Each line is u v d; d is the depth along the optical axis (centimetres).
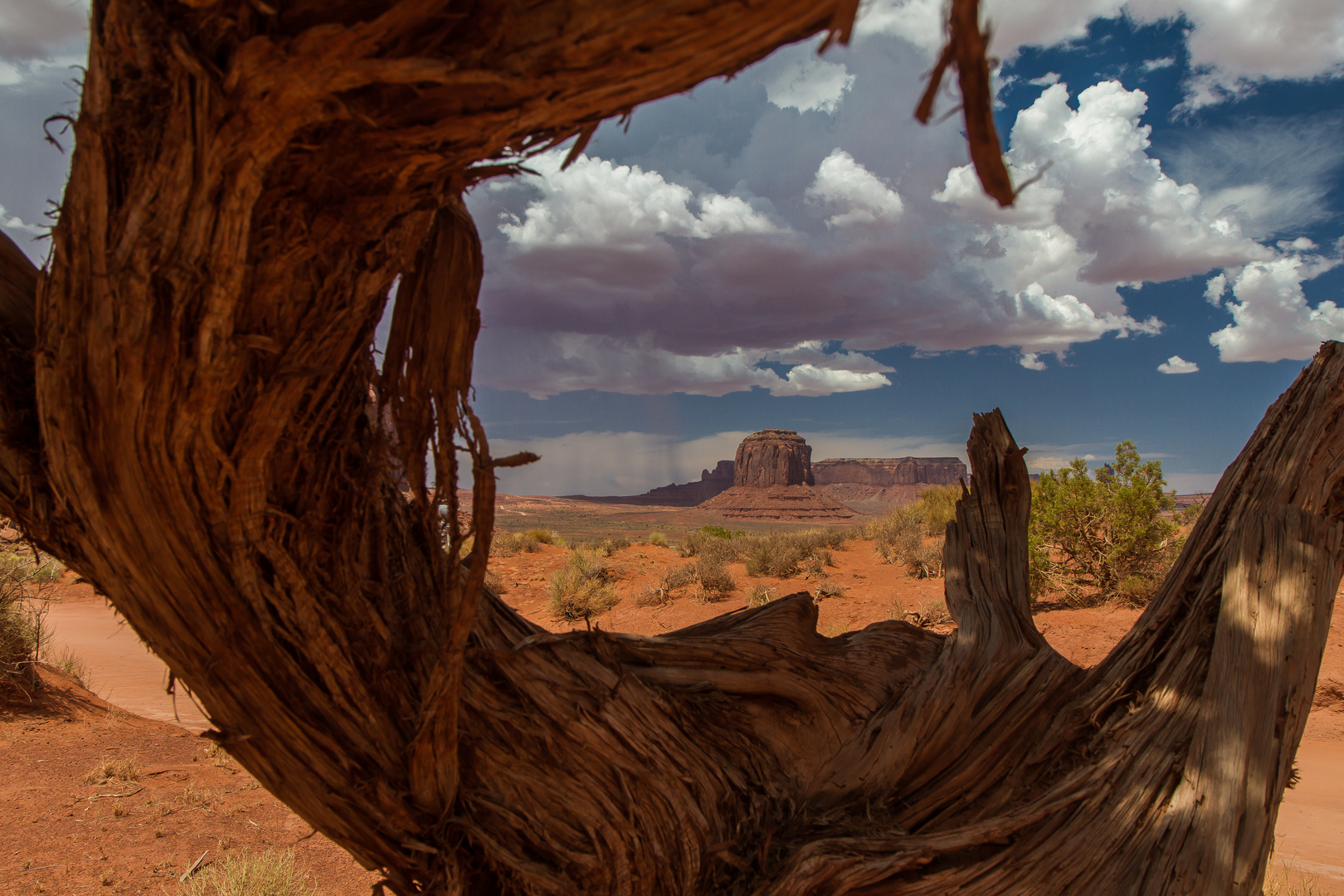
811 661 233
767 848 195
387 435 161
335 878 536
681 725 202
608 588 1700
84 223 113
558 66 89
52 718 830
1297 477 229
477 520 141
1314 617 208
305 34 92
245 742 149
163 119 107
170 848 559
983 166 65
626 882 176
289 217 114
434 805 162
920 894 191
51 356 120
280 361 126
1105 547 1275
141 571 132
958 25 64
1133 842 196
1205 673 217
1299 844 575
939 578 1549
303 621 143
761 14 79
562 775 177
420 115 102
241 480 131
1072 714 233
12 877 500
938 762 231
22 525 139
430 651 166
